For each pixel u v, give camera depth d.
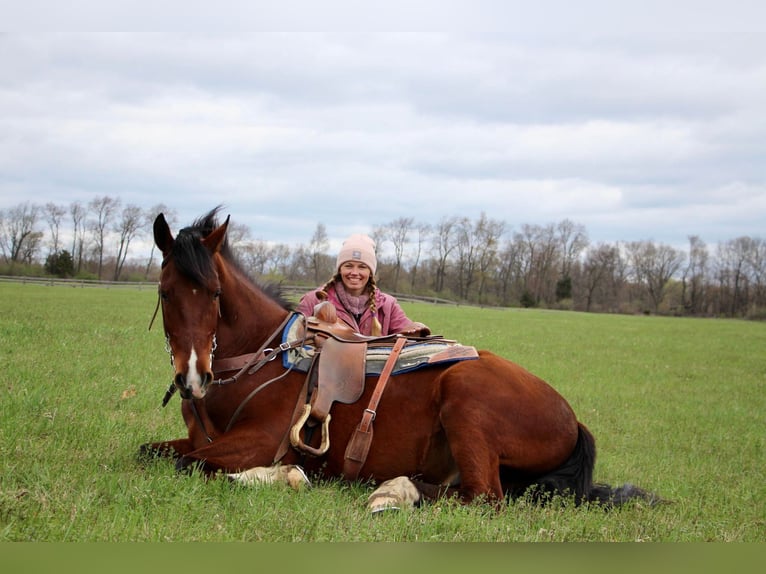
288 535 4.16
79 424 6.67
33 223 100.12
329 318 5.93
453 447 5.20
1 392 7.86
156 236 5.27
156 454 5.49
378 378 5.52
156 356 13.13
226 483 4.82
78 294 42.84
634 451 8.48
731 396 14.40
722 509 5.81
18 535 3.74
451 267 119.06
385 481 5.31
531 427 5.36
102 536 3.83
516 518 4.88
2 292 38.03
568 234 124.31
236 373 5.51
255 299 5.75
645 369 18.66
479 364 5.48
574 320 53.81
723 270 120.25
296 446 5.23
